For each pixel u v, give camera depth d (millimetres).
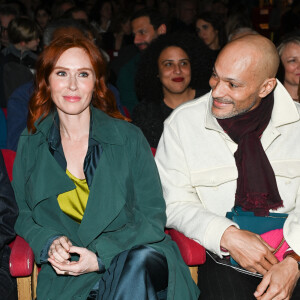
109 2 7699
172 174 2135
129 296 1787
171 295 1874
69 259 2045
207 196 2098
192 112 2139
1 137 3109
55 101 1984
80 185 2041
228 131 2059
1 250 2082
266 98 2045
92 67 1987
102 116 2076
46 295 1993
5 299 2035
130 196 2072
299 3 6223
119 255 1893
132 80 4051
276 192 2031
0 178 2061
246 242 1910
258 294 1900
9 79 3895
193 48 2947
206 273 2102
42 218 2045
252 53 1908
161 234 1988
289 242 1941
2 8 5438
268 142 2053
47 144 2045
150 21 4250
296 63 2951
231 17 5805
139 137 2082
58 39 1983
